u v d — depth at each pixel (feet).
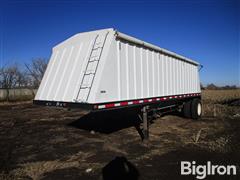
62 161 20.01
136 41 22.81
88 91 18.39
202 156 20.51
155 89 27.43
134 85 22.93
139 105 24.14
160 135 28.55
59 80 21.85
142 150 22.59
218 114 46.11
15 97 107.76
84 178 16.30
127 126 34.94
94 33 20.81
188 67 40.22
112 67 19.61
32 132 32.53
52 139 28.04
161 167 18.10
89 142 26.16
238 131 30.40
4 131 33.78
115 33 19.81
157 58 28.22
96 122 39.40
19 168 18.44
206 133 29.37
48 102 22.03
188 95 39.52
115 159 20.12
